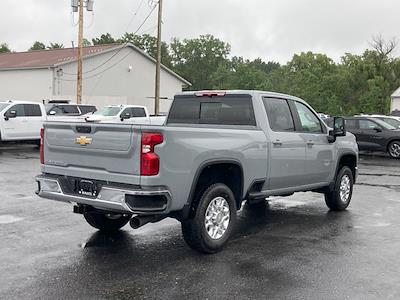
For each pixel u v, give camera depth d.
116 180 5.44
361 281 5.20
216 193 6.01
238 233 7.17
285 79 83.62
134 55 42.47
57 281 5.01
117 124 5.43
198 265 5.61
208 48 97.12
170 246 6.34
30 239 6.49
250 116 6.95
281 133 7.14
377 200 10.11
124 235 6.81
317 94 66.12
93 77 39.19
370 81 60.81
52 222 7.41
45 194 6.10
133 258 5.81
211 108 7.38
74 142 5.79
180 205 5.59
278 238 6.91
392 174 14.67
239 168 6.37
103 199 5.46
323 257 6.02
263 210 8.92
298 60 77.38
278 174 7.08
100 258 5.79
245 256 6.00
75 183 5.84
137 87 43.03
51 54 41.62
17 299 4.54
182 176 5.54
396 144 19.88
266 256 6.02
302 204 9.53
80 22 28.19
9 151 18.89
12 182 11.19
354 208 9.22
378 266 5.71
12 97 39.34
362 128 20.73
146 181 5.23
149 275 5.24
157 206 5.36
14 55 44.75
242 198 6.55
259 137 6.70
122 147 5.36
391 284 5.13
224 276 5.27
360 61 64.69
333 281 5.18
